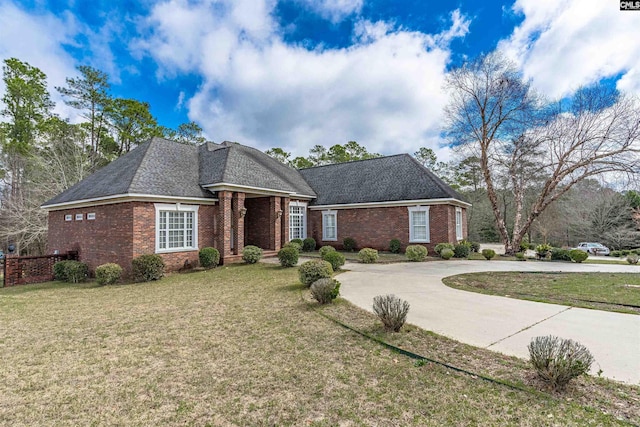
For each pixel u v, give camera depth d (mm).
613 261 17969
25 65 29094
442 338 5672
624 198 31578
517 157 21438
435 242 19219
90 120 32281
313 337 6000
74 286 13195
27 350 5727
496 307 7723
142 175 14766
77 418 3619
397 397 3871
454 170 42906
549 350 3936
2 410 3799
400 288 10078
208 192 16875
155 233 14398
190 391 4160
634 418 3250
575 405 3521
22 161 26750
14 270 14297
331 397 3920
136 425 3459
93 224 15703
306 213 23406
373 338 5770
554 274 12969
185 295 10148
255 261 16422
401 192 20484
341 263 13906
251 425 3410
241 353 5359
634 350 4980
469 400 3730
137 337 6297
